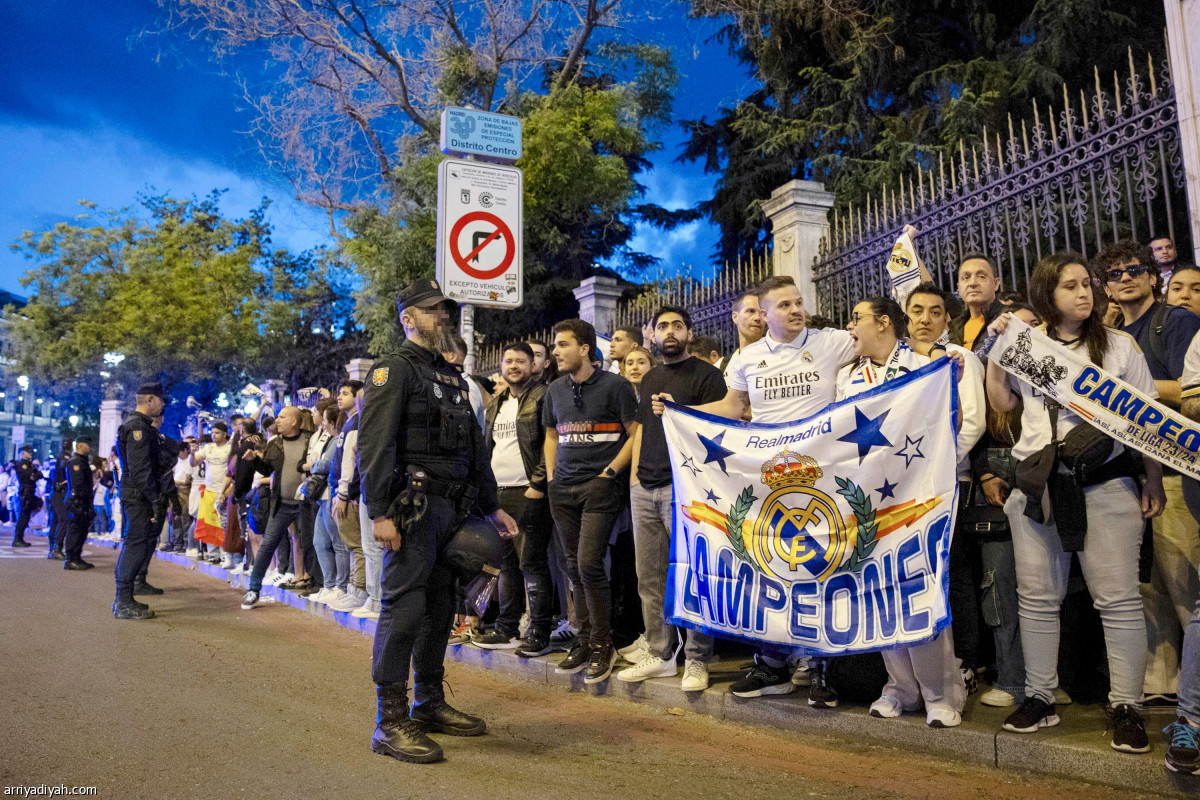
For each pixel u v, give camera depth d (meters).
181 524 13.85
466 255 5.64
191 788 2.90
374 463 3.43
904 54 16.73
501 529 4.04
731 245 23.61
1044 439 3.14
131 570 7.09
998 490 3.44
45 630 6.30
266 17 17.09
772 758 3.36
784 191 7.46
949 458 3.35
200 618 7.29
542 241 21.02
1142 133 4.80
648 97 20.12
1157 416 2.90
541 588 5.13
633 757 3.38
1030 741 3.01
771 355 4.04
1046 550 3.20
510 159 5.93
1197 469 2.84
